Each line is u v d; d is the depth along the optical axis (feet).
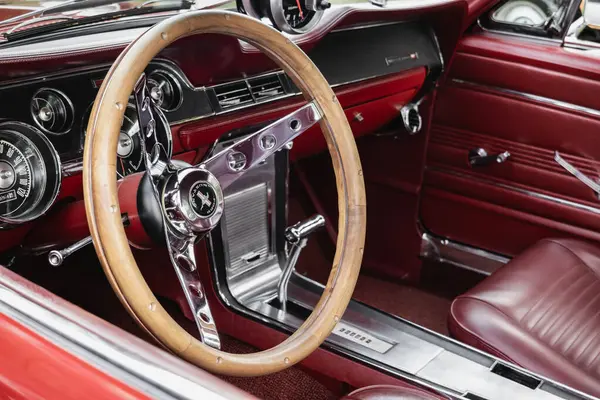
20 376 2.54
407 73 6.11
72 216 4.04
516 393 4.34
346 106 5.74
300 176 7.64
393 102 6.25
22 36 4.11
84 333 2.53
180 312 5.78
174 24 3.15
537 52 6.08
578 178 6.11
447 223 6.95
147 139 3.23
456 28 6.13
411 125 6.58
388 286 7.43
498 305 4.87
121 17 4.57
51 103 4.00
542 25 6.22
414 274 7.30
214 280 5.04
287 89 5.08
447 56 6.40
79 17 4.38
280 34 3.60
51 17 4.27
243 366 3.28
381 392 3.83
